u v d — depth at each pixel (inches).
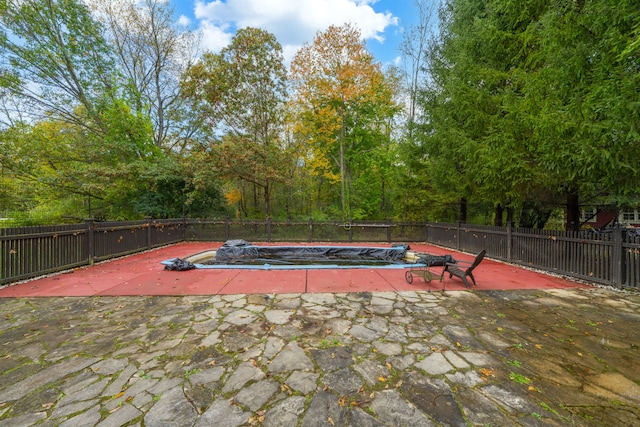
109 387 90.0
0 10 477.4
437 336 129.1
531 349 117.1
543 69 207.5
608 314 157.3
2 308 163.0
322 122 615.2
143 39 673.0
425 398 85.0
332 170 737.0
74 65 570.3
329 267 271.3
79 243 275.3
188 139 727.1
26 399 84.0
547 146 201.6
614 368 103.0
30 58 514.0
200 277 236.4
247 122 615.5
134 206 538.9
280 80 621.9
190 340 123.5
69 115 590.2
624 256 202.4
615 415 78.3
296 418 76.1
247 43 575.2
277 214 808.9
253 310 160.9
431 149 397.4
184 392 87.4
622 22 158.6
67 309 161.8
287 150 592.1
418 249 434.3
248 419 75.7
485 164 254.5
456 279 237.9
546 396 86.5
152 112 720.3
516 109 235.6
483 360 108.1
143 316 151.6
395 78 727.1
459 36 351.3
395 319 149.3
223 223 517.0
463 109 290.7
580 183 234.5
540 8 240.7
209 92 567.5
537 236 272.4
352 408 80.4
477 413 78.5
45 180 480.4
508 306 170.7
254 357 109.1
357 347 117.7
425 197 490.3
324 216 701.3
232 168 549.3
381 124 786.8
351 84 585.3
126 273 250.5
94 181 494.9
